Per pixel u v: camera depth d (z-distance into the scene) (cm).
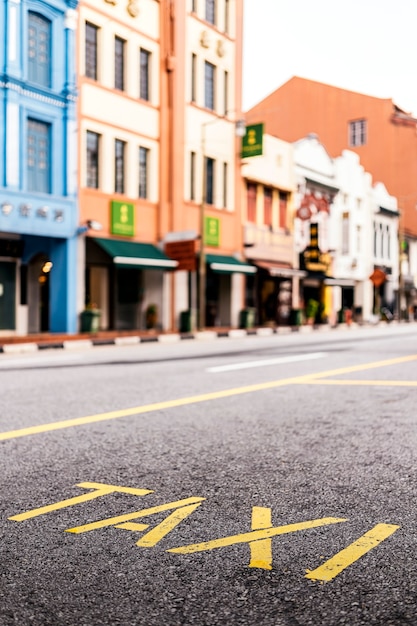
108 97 2155
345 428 525
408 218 4638
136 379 860
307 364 1077
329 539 277
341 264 3669
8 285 1916
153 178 2359
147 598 222
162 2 2397
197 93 2561
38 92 1898
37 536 282
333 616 209
